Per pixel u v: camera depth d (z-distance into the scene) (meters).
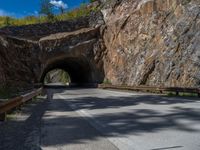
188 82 29.16
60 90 40.41
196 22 31.02
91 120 11.44
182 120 10.76
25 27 48.16
